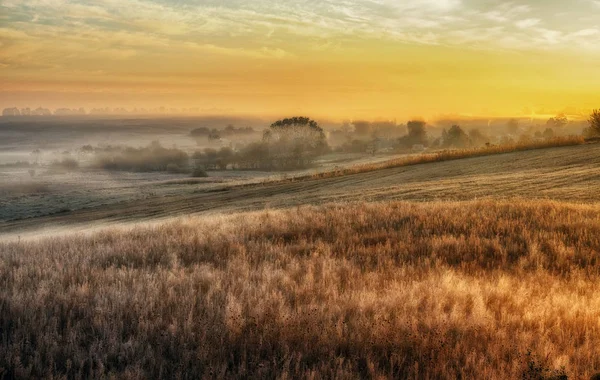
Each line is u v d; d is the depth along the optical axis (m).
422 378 4.05
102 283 7.09
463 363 4.34
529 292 6.64
